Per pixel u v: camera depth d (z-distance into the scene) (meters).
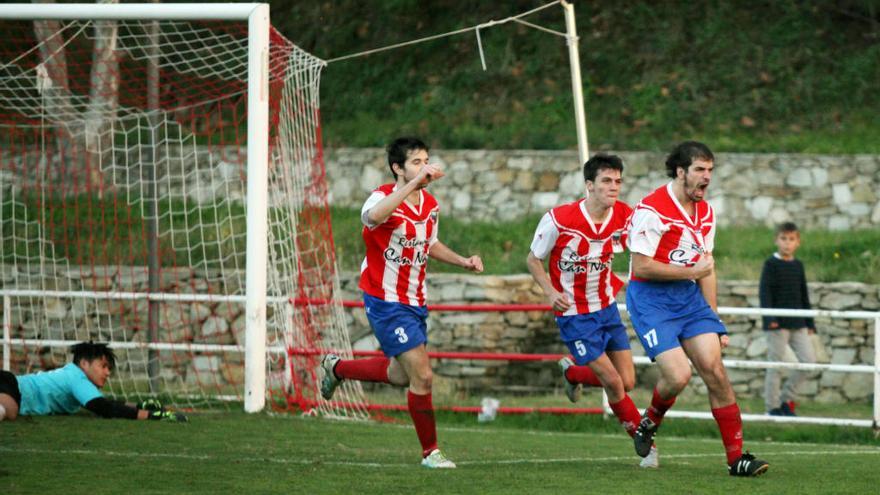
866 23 82.50
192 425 32.88
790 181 64.12
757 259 57.22
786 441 39.03
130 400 43.22
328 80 87.12
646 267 23.92
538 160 67.31
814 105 75.81
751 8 83.94
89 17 36.22
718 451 32.22
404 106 81.94
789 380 44.31
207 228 62.53
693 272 23.34
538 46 83.94
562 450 31.25
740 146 70.69
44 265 56.41
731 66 79.25
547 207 66.62
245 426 33.25
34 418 32.91
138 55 76.00
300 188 40.81
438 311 51.75
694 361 23.94
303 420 35.75
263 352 37.28
